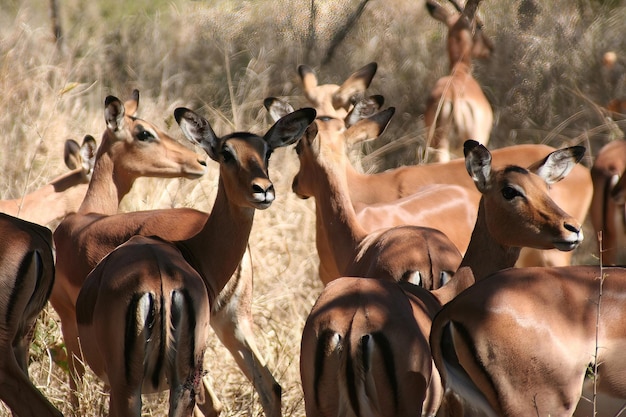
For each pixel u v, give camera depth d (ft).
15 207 107.24
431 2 159.12
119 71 169.78
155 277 62.80
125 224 83.82
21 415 65.72
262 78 163.22
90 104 147.84
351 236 84.99
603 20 168.66
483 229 69.77
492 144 149.38
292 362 89.30
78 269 83.97
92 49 171.32
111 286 63.26
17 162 126.00
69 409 80.07
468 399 57.47
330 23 181.98
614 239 103.40
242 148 72.74
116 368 62.90
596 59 156.35
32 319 68.03
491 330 56.29
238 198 72.23
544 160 71.20
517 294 57.11
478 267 69.67
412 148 146.10
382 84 163.84
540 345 56.29
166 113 142.31
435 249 73.82
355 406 57.31
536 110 150.82
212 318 78.79
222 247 74.18
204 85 162.50
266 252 110.22
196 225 82.28
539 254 101.09
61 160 129.29
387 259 73.77
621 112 138.21
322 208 87.25
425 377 58.29
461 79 144.15
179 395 63.31
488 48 159.12
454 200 97.40
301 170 89.97
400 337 57.62
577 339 56.85
